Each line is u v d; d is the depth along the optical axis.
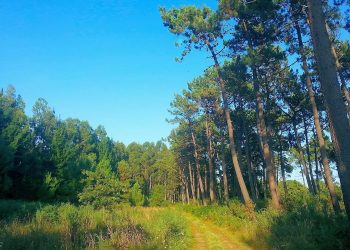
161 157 101.19
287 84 33.91
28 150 45.62
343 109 10.38
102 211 30.28
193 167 74.38
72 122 96.19
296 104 36.28
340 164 10.65
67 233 15.84
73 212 24.56
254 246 15.55
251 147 49.25
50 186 46.19
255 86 25.83
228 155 57.12
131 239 14.70
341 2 20.27
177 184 90.44
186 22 27.92
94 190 40.03
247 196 27.08
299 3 20.89
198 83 44.81
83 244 13.86
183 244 16.69
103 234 16.06
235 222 23.59
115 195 40.66
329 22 21.38
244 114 42.31
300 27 21.91
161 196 85.19
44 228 18.62
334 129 10.49
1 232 16.36
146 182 106.94
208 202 54.72
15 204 28.78
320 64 10.77
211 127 50.06
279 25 21.92
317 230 11.74
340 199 26.53
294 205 20.52
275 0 20.95
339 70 22.44
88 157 72.00
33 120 69.31
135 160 108.19
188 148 64.19
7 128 45.19
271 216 18.59
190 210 49.34
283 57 23.09
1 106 57.62
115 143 119.56
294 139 43.47
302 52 21.58
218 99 43.53
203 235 22.22
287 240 12.90
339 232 10.17
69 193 48.97
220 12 25.86
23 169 43.34
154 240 15.50
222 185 66.12
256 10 20.92
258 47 23.48
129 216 26.05
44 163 49.91
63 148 53.06
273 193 23.55
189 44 28.88
